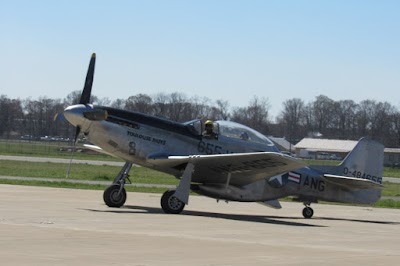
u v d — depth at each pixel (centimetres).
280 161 2102
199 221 1945
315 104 16012
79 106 2205
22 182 3484
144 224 1772
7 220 1705
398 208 3216
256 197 2366
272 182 2383
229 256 1265
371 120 15300
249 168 2198
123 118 2236
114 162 7531
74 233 1490
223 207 2677
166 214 2123
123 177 2309
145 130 2248
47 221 1719
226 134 2328
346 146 12912
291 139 15462
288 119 15938
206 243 1436
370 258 1331
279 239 1593
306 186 2444
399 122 14750
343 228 2027
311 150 12825
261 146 2372
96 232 1530
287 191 2419
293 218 2367
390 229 2089
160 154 2239
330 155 12825
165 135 2267
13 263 1095
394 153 12112
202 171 2259
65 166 5825
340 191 2506
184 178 2167
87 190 3195
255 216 2328
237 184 2341
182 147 2277
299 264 1204
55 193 2872
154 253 1260
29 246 1272
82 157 8438
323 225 2105
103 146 2244
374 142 2575
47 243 1318
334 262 1247
